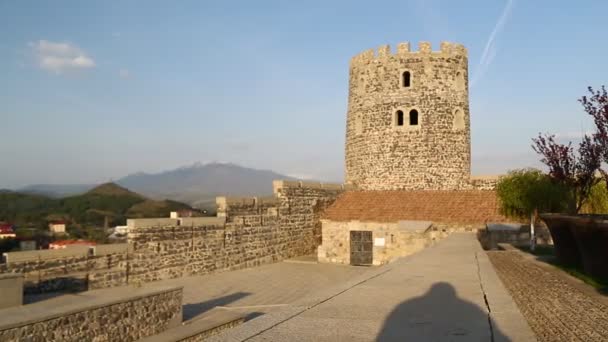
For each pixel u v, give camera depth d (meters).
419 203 34.84
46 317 11.09
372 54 40.69
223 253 27.89
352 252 33.53
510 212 27.66
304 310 8.11
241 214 29.50
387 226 32.72
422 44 39.19
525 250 24.64
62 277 18.30
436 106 38.75
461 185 38.66
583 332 8.06
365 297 9.30
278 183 33.66
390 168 39.19
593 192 26.86
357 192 38.84
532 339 6.41
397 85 39.47
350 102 42.91
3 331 10.21
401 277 12.05
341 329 6.85
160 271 23.61
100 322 12.48
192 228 25.70
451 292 9.87
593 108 18.38
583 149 20.58
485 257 16.72
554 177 22.02
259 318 7.51
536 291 12.03
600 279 13.35
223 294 22.30
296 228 34.94
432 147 38.50
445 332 6.76
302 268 30.97
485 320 7.48
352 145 42.19
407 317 7.64
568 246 16.34
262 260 31.31
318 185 37.41
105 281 20.20
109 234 39.38
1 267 16.84
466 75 40.31
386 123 39.53
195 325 15.05
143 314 13.82
